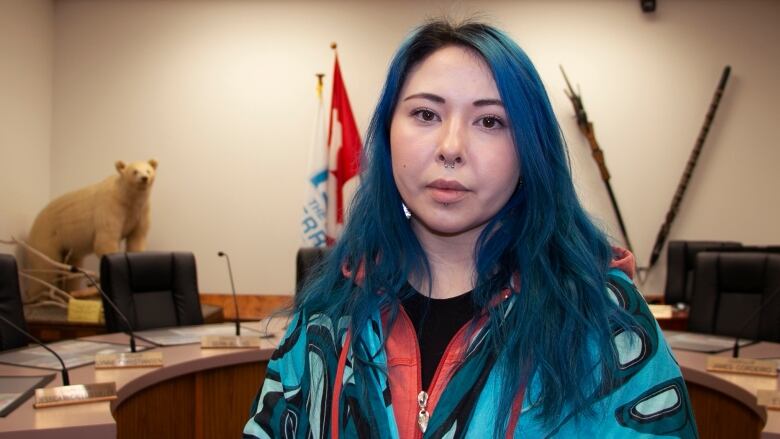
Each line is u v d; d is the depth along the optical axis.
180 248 4.68
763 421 1.64
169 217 4.69
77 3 4.65
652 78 4.61
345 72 4.66
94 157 4.67
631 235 4.62
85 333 3.53
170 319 3.01
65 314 3.71
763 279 2.83
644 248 4.63
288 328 0.77
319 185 4.18
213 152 4.67
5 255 2.49
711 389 2.09
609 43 4.62
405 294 0.72
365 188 0.78
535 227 0.66
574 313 0.62
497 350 0.63
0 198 4.06
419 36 0.70
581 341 0.61
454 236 0.70
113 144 4.67
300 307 0.77
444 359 0.65
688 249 4.11
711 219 4.61
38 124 4.48
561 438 0.59
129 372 1.95
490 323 0.65
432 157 0.65
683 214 4.61
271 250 4.67
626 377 0.60
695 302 2.96
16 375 1.86
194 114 4.67
